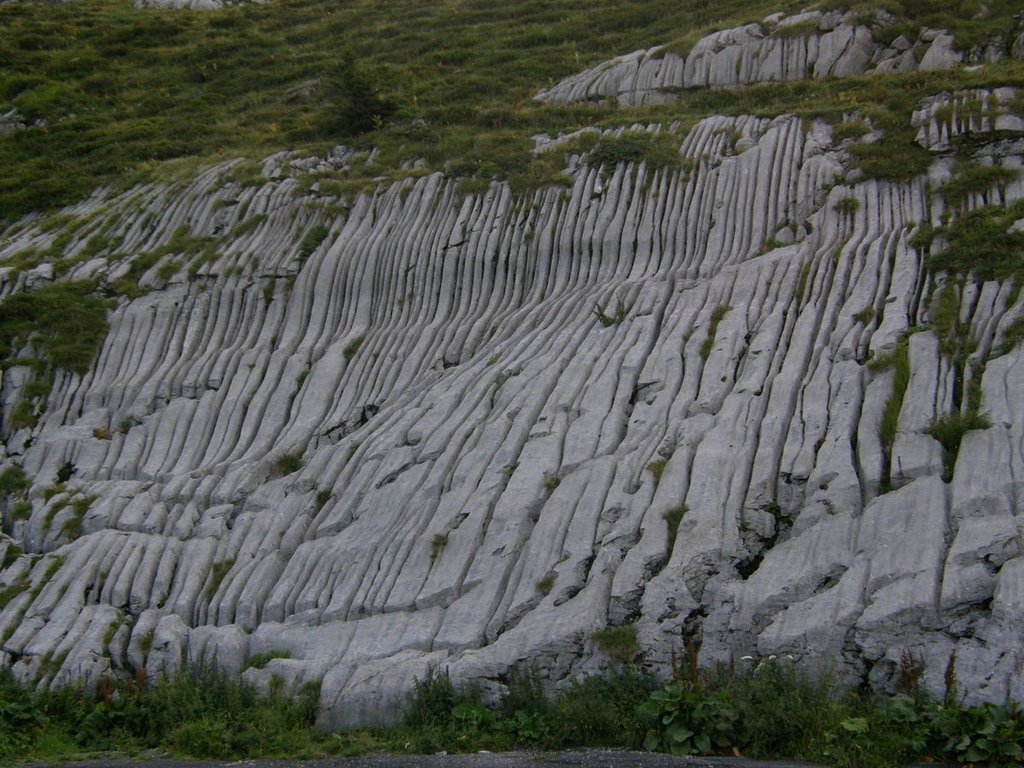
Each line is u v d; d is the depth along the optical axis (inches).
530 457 693.9
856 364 674.2
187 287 965.2
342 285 938.7
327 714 590.6
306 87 1391.5
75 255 1042.7
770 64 1120.2
